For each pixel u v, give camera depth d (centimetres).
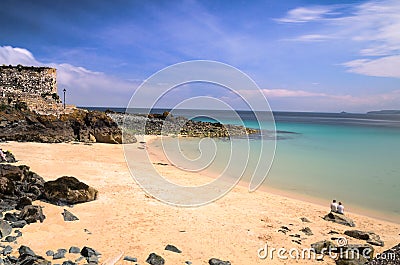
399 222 1313
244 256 910
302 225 1202
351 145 4353
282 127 8031
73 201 1221
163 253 882
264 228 1138
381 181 2148
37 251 829
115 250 877
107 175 1778
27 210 1014
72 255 824
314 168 2622
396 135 5928
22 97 4369
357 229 1198
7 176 1293
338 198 1692
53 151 2505
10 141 2864
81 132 3341
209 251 923
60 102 5009
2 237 880
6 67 4800
